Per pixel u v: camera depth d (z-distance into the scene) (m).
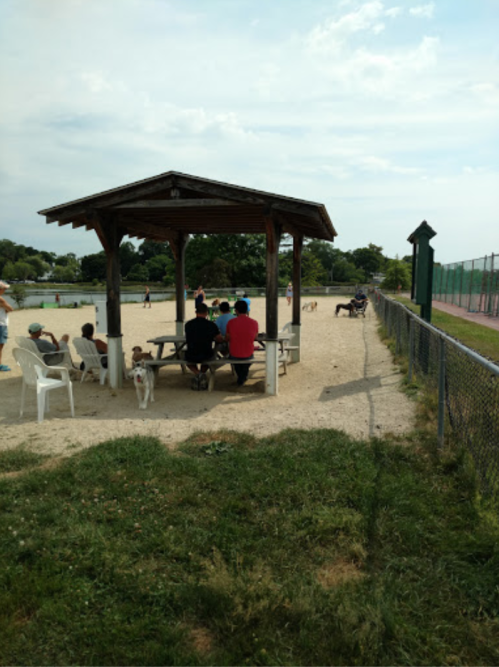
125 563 3.17
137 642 2.56
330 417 6.38
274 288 7.89
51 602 2.81
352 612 2.67
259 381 9.25
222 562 3.16
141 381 7.09
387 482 4.18
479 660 2.43
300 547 3.36
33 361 6.43
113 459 4.79
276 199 7.29
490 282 19.77
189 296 43.84
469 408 4.79
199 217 9.17
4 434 5.88
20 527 3.56
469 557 3.19
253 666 2.41
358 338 14.82
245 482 4.22
